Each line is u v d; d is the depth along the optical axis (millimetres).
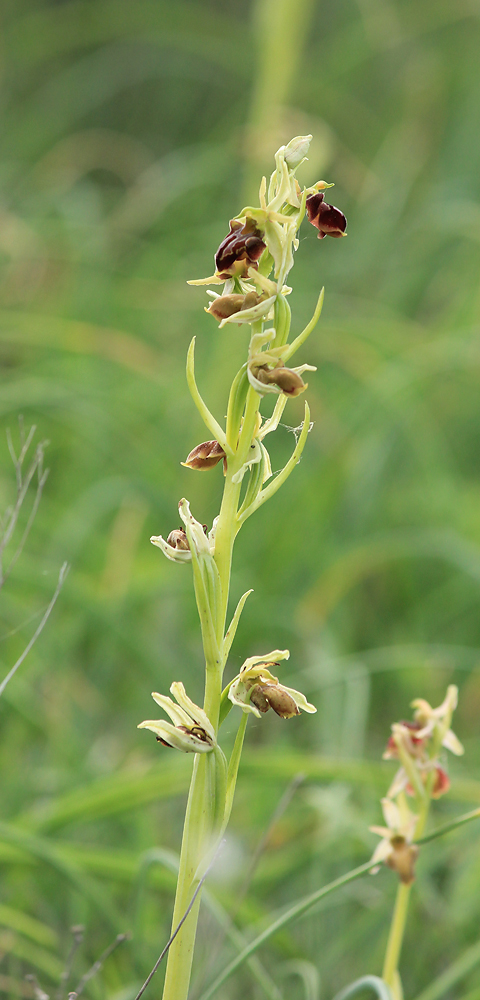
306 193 634
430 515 1820
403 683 1468
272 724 1393
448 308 2350
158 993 830
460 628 1663
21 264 2207
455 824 726
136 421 1849
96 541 1602
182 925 647
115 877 893
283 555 1763
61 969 855
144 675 1396
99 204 2680
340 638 1573
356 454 1844
